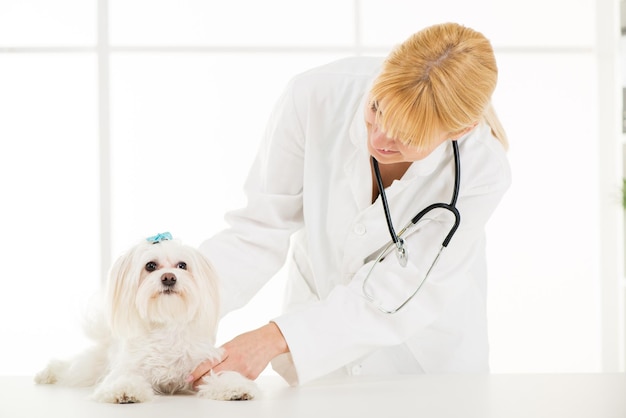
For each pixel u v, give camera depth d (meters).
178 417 1.08
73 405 1.21
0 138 3.62
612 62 3.70
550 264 3.72
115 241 3.62
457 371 1.75
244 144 3.65
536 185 3.72
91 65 3.64
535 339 3.71
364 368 1.72
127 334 1.41
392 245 1.61
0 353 3.61
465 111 1.34
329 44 3.66
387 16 3.67
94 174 3.65
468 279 1.75
